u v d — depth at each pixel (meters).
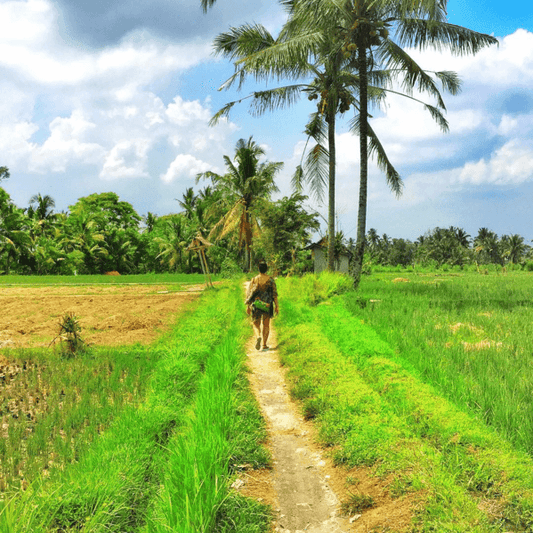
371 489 3.61
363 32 16.14
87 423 4.98
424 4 13.38
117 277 34.84
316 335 8.56
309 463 4.28
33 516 2.98
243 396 5.61
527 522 2.88
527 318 9.59
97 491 3.26
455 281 22.88
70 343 8.02
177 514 2.91
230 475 3.83
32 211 58.41
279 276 31.50
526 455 3.60
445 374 5.62
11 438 4.54
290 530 3.26
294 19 17.36
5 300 17.45
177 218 57.28
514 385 5.02
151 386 5.82
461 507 3.04
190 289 23.36
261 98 19.27
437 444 4.06
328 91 19.16
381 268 56.94
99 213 58.03
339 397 5.34
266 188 40.12
